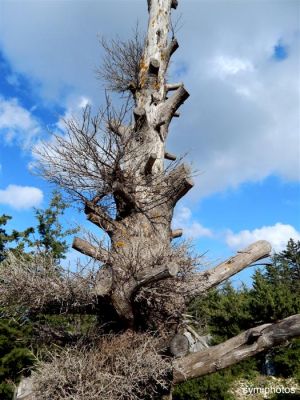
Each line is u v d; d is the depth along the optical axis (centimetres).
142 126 539
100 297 424
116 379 381
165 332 448
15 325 1041
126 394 376
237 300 1455
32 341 505
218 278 508
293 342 1285
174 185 520
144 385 410
